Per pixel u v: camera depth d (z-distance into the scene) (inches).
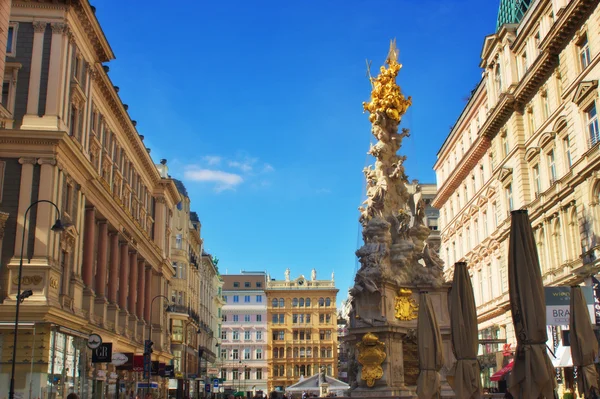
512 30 1791.3
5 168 1371.8
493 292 1919.3
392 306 1037.2
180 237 3038.9
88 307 1658.5
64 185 1446.9
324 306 4758.9
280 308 4771.2
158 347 2479.1
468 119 2217.0
